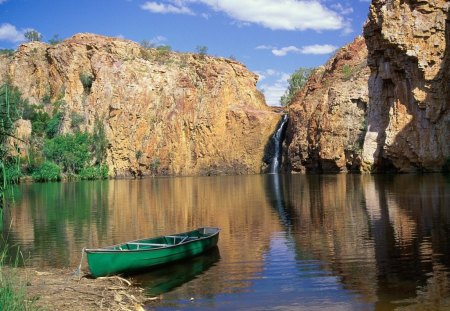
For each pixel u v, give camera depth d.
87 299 14.09
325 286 15.45
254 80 117.75
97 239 25.12
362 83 81.88
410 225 24.84
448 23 65.81
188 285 16.16
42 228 28.83
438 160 66.94
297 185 56.25
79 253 21.72
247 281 16.41
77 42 120.19
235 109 107.44
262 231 25.59
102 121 109.06
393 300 13.84
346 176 69.81
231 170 103.88
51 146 99.12
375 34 71.81
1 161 12.55
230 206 37.69
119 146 106.06
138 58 115.38
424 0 66.31
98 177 101.12
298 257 19.42
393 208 31.17
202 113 107.62
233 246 22.00
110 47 118.00
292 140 91.94
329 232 24.38
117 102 108.56
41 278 16.58
